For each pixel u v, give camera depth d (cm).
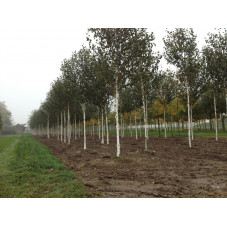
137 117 3575
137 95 2511
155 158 1352
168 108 2814
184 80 1873
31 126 9244
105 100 2253
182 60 1761
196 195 668
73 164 1308
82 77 2017
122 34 1366
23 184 839
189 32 1764
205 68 2092
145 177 901
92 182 845
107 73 1402
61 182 850
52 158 1573
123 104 3036
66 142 3069
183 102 2384
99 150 1830
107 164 1208
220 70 2003
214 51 2025
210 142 2119
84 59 1997
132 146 2059
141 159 1314
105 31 1352
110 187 770
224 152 1486
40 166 1245
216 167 1065
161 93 2616
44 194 720
